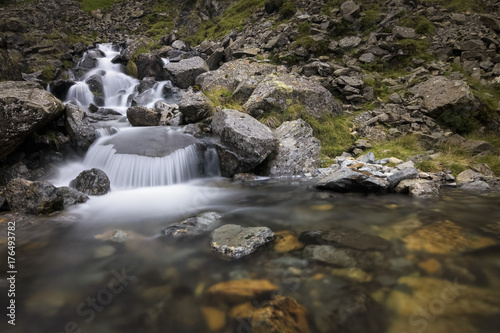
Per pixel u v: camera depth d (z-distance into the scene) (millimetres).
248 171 6504
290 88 8203
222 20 19984
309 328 1998
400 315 2096
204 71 12766
